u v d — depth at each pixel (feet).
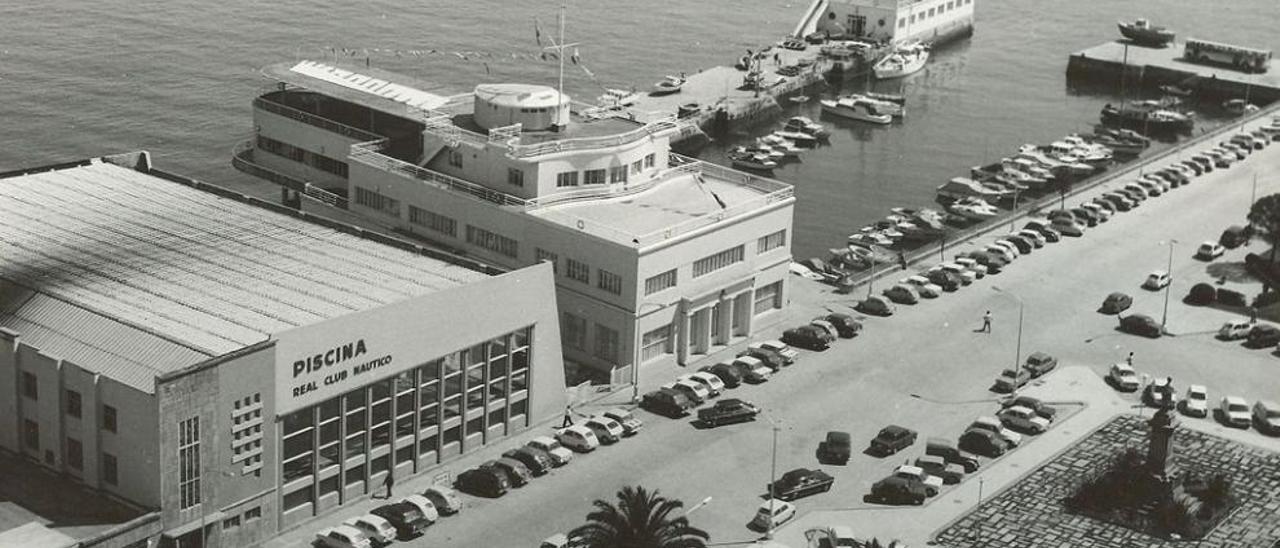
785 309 563.48
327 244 484.74
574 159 527.81
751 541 405.18
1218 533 416.87
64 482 393.70
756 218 535.60
